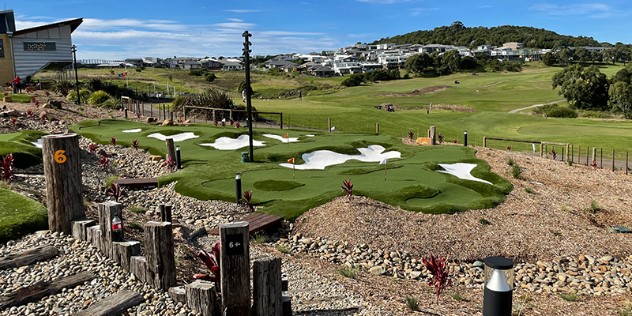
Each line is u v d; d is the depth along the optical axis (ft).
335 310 30.89
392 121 174.19
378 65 626.64
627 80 315.58
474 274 47.03
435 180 70.54
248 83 80.23
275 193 64.13
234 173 73.20
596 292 45.16
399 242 50.70
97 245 30.45
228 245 25.11
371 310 31.32
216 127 115.96
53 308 25.44
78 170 32.17
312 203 58.49
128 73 385.91
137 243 29.40
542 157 108.17
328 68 598.75
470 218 57.98
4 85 173.37
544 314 37.27
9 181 43.24
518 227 57.82
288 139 104.22
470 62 556.10
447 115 229.66
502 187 71.56
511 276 21.40
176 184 67.21
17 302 25.44
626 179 91.35
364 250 48.91
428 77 508.94
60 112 124.47
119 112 149.28
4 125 97.14
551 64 602.44
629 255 54.49
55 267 28.48
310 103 221.25
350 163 84.48
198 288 25.82
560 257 52.47
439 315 32.24
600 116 279.69
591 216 66.28
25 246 30.14
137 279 28.27
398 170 76.48
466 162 84.38
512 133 172.14
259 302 26.11
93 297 26.50
